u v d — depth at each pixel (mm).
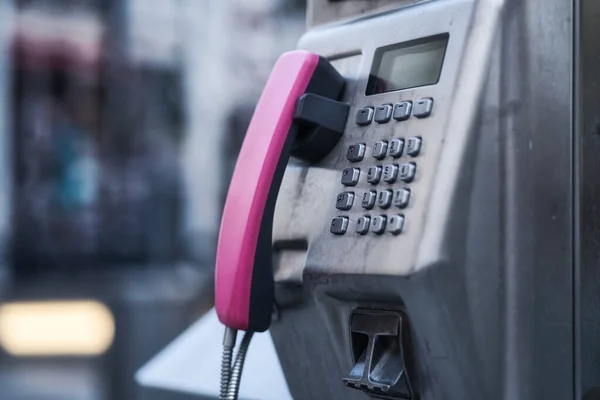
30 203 7098
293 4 7902
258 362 1275
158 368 1434
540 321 842
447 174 835
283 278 1003
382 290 875
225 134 7789
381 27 983
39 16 7488
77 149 7355
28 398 4820
